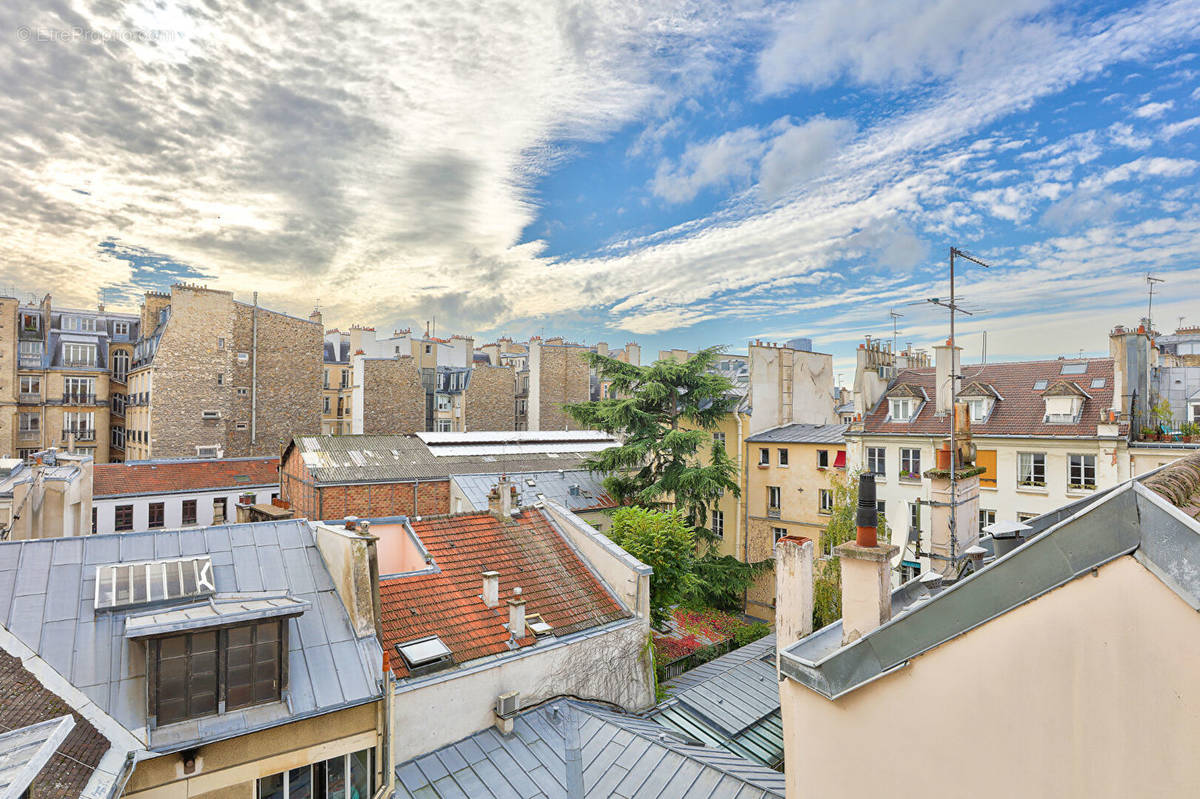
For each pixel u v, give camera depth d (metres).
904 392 31.88
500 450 40.38
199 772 9.81
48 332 54.78
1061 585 4.70
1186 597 4.09
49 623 10.56
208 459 42.59
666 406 35.53
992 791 5.06
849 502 28.98
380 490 32.94
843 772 6.13
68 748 8.48
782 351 39.75
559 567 18.98
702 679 20.00
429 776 12.78
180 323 47.19
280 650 10.70
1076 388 27.03
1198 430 25.47
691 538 25.88
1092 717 4.54
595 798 12.30
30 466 22.22
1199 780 4.04
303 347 55.00
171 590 11.60
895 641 5.68
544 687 15.30
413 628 14.96
